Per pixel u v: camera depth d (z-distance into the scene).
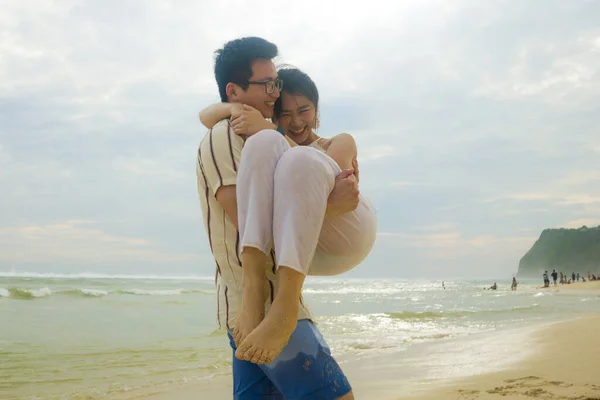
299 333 1.64
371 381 5.80
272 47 1.93
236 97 1.92
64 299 18.34
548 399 4.33
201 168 1.79
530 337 8.66
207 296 22.39
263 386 1.79
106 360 7.62
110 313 14.38
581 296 32.81
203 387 5.95
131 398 5.43
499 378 5.36
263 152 1.59
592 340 7.66
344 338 10.27
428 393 4.89
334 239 1.73
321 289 49.84
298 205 1.51
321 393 1.66
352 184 1.60
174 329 11.34
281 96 2.31
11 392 5.70
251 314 1.54
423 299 29.00
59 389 5.86
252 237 1.53
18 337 9.70
